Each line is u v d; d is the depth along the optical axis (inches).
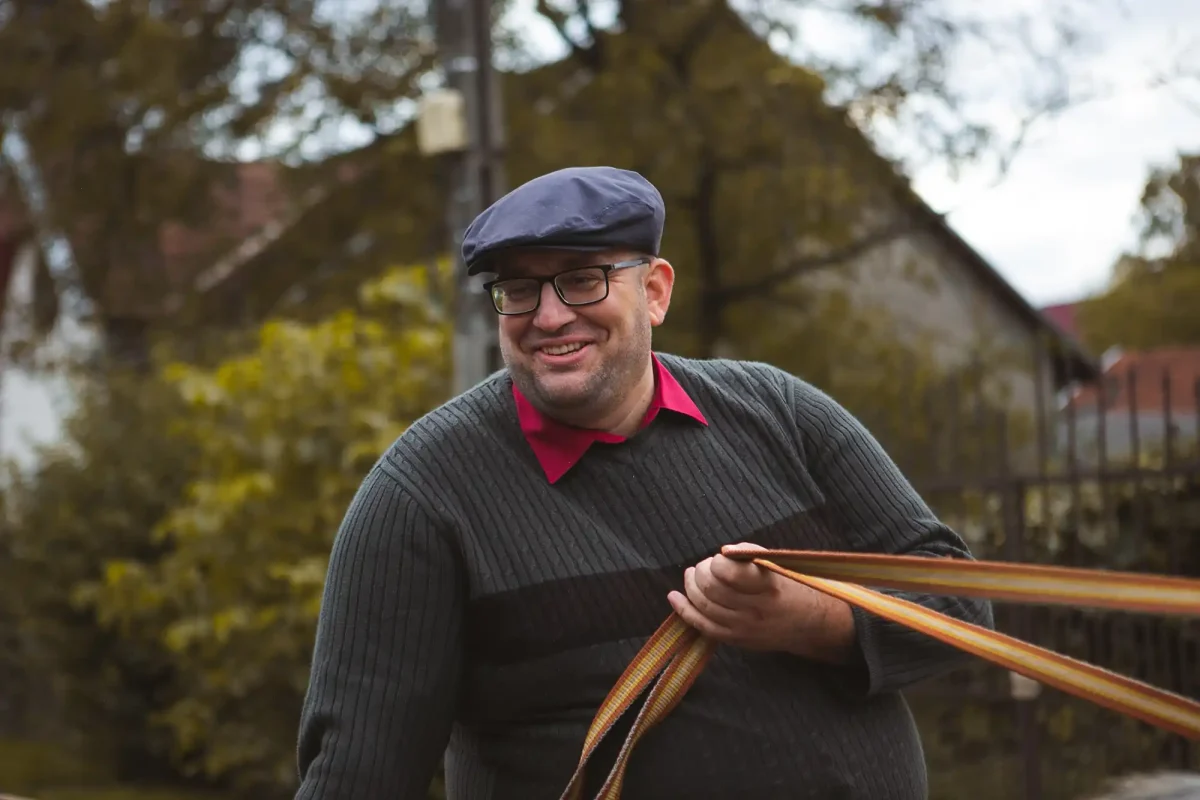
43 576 379.2
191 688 319.0
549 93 416.2
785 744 77.2
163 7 458.9
